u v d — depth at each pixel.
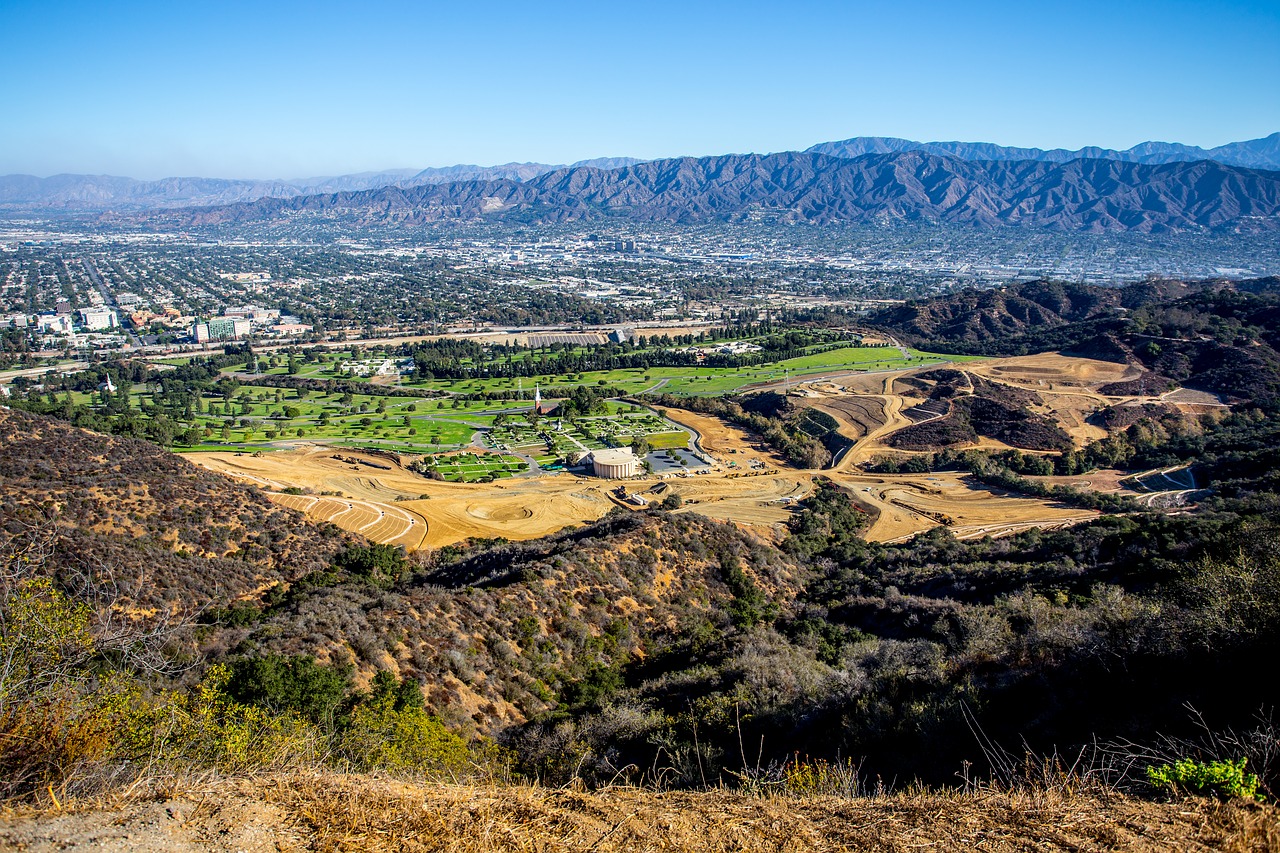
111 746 10.91
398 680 28.81
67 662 12.05
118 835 8.15
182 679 21.48
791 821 9.37
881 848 8.55
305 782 9.97
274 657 23.33
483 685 29.91
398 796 9.78
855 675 23.97
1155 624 17.67
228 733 12.62
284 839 8.48
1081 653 18.25
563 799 10.13
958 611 32.31
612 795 10.35
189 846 8.08
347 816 9.06
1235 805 9.02
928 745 16.23
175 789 9.46
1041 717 16.20
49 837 8.00
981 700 17.69
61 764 10.07
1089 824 8.82
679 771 18.05
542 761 22.83
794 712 21.22
